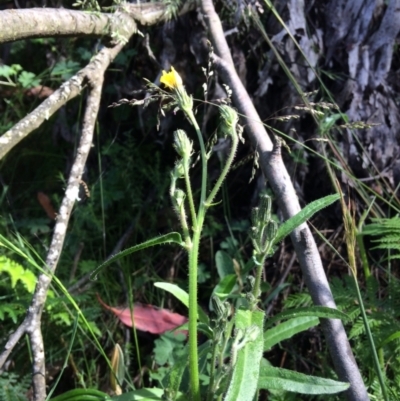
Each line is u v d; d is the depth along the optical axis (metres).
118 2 2.17
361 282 2.20
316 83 2.32
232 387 1.08
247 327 1.15
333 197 1.30
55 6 2.81
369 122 2.28
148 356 2.13
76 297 2.09
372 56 2.32
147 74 2.55
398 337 1.63
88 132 1.94
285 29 2.21
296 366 2.07
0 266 1.95
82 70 1.98
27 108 3.02
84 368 2.12
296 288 2.19
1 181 2.79
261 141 1.81
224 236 2.41
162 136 2.57
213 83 2.36
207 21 2.23
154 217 2.45
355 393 1.40
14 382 1.89
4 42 1.73
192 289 1.25
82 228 2.54
